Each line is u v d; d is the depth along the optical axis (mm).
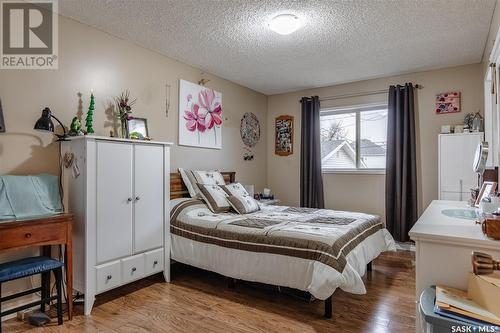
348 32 2984
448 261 1292
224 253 2668
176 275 3172
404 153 4102
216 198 3395
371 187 4535
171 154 3666
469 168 3514
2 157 2279
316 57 3664
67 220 2219
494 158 2752
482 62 3719
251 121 5062
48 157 2523
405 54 3557
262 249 2461
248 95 5016
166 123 3607
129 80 3203
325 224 2771
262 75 4355
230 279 2785
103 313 2305
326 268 2133
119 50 3113
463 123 3863
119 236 2539
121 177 2568
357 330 2049
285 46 3326
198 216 3053
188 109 3887
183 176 3670
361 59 3721
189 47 3367
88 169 2336
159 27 2902
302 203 4895
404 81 4266
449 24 2822
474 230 1392
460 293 1197
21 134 2379
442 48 3379
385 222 4336
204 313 2297
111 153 2498
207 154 4203
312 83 4750
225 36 3094
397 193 4148
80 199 2367
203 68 4066
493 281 1063
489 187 2172
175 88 3730
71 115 2695
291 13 2609
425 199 4109
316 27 2885
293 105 5215
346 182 4730
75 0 2432
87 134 2543
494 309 1031
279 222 2842
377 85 4469
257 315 2264
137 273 2678
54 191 2389
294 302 2492
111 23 2818
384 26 2857
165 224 2957
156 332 2029
